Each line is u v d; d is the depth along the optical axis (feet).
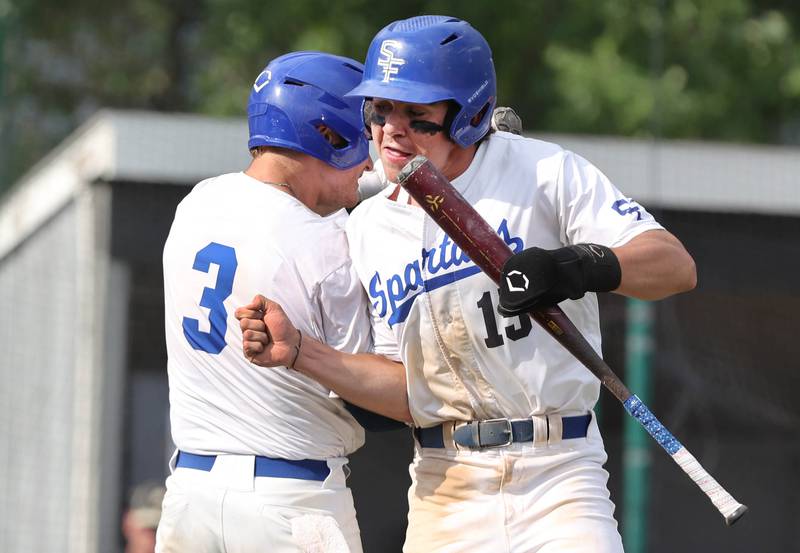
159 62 202.59
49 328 82.94
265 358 37.37
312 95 39.65
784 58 161.48
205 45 174.70
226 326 39.11
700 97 156.04
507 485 38.86
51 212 83.71
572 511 38.42
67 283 80.89
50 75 198.39
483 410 39.06
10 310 87.92
